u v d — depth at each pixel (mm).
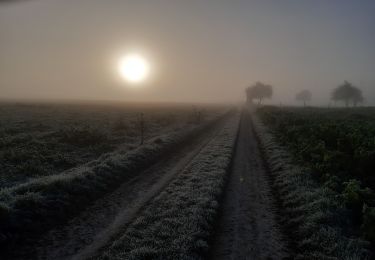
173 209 11602
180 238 9297
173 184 15195
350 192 12047
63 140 26812
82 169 16516
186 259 8172
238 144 28906
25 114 57125
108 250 8672
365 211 10383
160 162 21000
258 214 11883
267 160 21281
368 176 15055
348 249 8766
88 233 9828
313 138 23406
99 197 13430
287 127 32438
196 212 11312
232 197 13859
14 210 10180
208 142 29969
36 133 30594
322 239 9383
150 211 11648
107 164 17312
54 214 10922
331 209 11234
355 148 18875
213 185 14664
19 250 8648
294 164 18562
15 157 19344
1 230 9164
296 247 9273
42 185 12922
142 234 9664
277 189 14961
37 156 19969
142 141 26375
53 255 8414
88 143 26672
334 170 15898
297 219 10938
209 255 8727
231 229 10492
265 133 34562
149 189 14641
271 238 9836
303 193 13172
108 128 37625
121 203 12672
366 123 36188
